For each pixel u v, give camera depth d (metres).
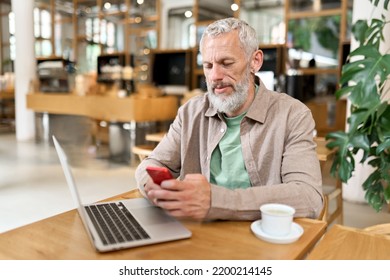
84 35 11.07
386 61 2.34
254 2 9.07
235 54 1.29
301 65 7.27
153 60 8.91
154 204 1.20
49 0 11.32
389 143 2.25
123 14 10.38
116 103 5.30
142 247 0.92
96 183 4.39
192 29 9.68
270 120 1.38
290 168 1.25
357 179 3.74
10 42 12.23
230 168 1.42
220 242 0.95
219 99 1.34
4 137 7.91
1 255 0.89
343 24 6.88
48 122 6.98
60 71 6.87
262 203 1.08
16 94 7.38
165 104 5.51
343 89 2.47
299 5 7.43
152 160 1.54
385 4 2.79
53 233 1.01
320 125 5.53
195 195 1.02
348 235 1.05
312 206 1.13
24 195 3.84
